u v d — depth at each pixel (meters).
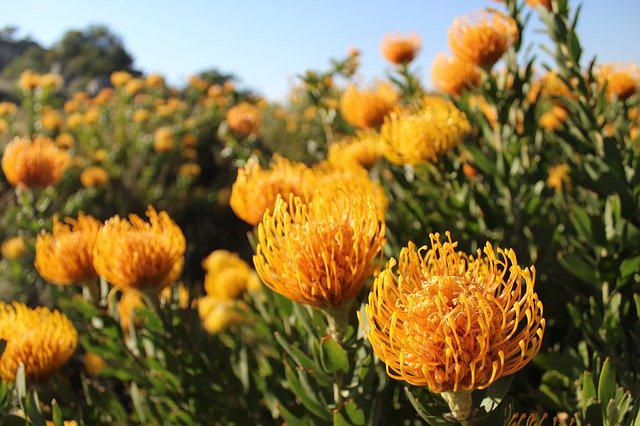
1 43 11.79
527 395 0.66
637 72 0.85
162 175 2.80
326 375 0.54
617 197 0.65
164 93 4.09
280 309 0.70
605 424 0.47
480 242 0.75
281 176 0.67
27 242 1.11
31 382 0.66
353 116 0.95
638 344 0.60
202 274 2.38
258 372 0.80
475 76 0.88
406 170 0.94
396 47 1.11
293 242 0.46
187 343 0.76
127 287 0.66
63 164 1.10
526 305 0.36
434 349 0.37
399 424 0.70
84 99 3.87
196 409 0.74
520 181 0.83
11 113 3.04
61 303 0.79
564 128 0.80
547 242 0.75
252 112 1.35
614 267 0.63
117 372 0.81
